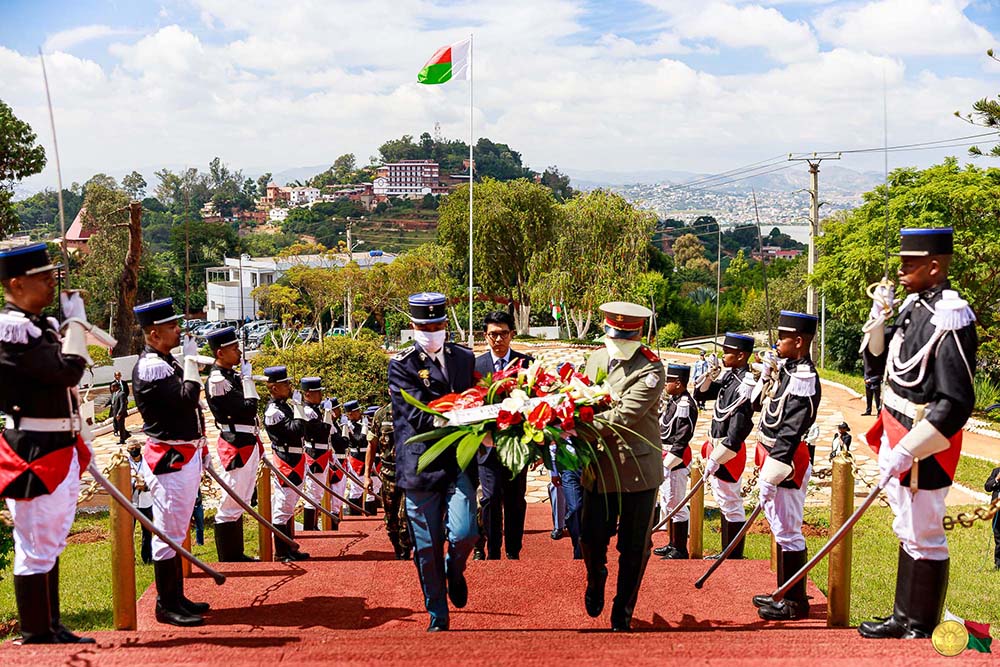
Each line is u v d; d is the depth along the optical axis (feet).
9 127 93.66
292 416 28.94
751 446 63.26
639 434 16.42
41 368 13.34
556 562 21.95
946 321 13.07
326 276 168.35
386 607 18.38
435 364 17.47
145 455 17.98
